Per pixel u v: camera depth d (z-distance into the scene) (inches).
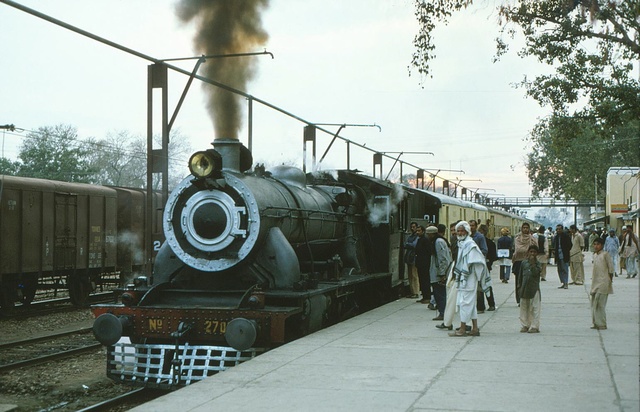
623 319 496.1
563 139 941.2
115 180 2357.3
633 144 2202.3
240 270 414.6
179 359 371.6
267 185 444.5
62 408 350.9
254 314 369.7
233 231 402.9
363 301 630.5
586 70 875.4
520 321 465.1
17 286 737.6
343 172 634.2
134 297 398.6
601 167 2284.7
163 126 610.9
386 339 397.7
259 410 238.1
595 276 442.0
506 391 261.9
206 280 420.5
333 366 315.3
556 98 892.0
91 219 840.9
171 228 415.8
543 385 272.1
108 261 877.2
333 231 543.5
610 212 2091.5
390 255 635.5
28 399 368.8
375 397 254.5
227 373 300.4
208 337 374.6
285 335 420.8
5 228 695.7
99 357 480.4
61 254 783.7
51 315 725.3
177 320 377.4
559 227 780.6
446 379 285.4
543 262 912.3
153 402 250.8
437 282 495.5
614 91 869.2
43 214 753.0
